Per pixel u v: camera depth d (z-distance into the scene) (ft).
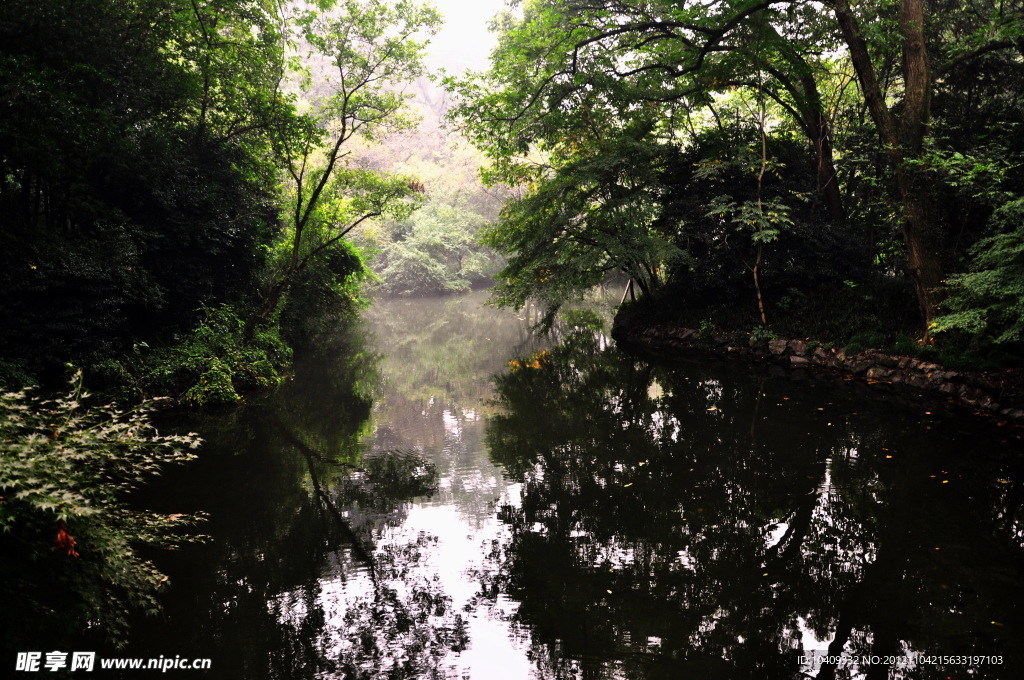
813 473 22.79
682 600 15.17
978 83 43.75
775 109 56.29
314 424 33.19
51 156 27.89
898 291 41.09
